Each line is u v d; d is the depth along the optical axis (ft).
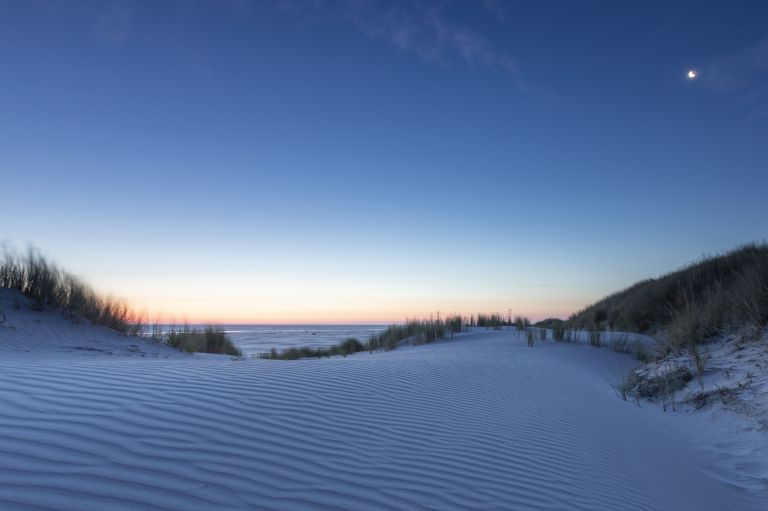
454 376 25.73
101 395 12.34
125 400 12.14
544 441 16.56
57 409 10.93
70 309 38.27
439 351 45.34
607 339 47.29
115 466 8.79
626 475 14.96
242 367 19.81
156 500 8.00
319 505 9.12
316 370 21.26
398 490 10.57
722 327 33.81
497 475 12.67
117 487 8.14
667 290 54.24
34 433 9.49
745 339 30.14
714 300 37.70
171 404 12.37
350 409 15.55
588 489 13.03
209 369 18.11
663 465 17.03
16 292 36.91
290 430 12.45
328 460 11.26
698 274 52.21
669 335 37.19
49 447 9.02
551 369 33.99
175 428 10.89
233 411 12.75
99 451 9.20
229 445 10.70
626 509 12.27
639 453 17.80
